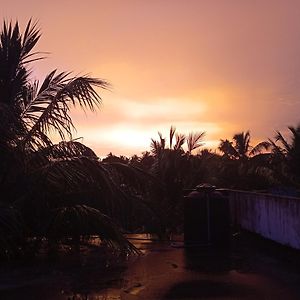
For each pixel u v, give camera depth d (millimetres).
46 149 11836
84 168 11711
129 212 14219
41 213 11438
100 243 12898
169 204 18609
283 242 11906
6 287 8352
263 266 9930
